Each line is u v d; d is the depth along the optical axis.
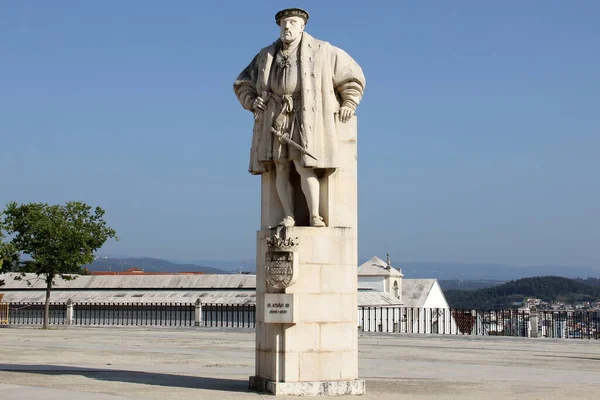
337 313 13.83
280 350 13.48
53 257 39.84
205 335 34.16
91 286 54.84
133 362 20.22
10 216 40.28
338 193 14.22
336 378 13.70
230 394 13.29
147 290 53.38
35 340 29.48
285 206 14.34
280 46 14.39
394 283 61.84
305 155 13.79
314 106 13.95
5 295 53.28
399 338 33.72
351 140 14.41
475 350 26.31
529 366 20.25
